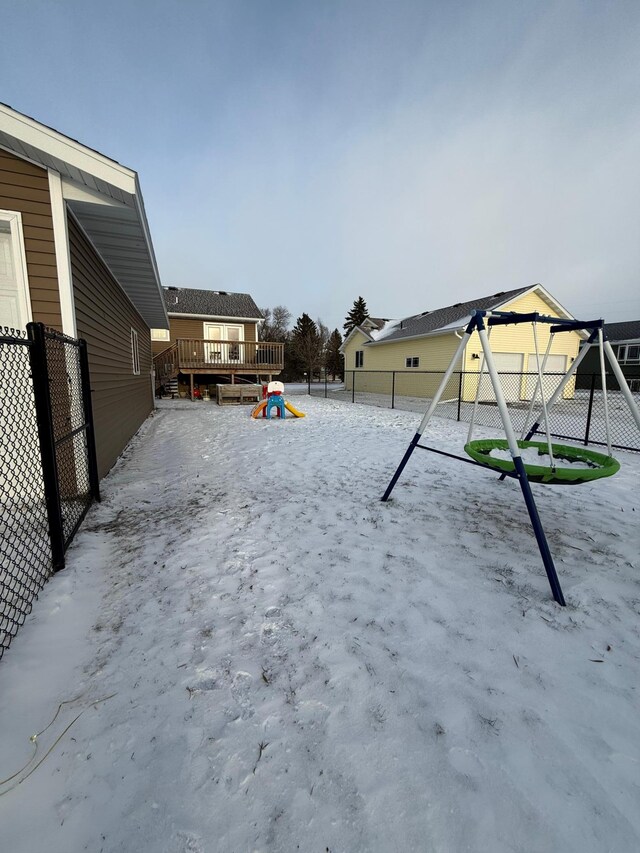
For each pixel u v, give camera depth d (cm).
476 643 177
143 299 791
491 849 100
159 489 412
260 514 334
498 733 133
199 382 1831
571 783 116
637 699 148
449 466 498
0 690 151
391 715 140
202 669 162
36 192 340
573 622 192
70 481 347
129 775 120
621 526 312
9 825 106
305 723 137
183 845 102
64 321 358
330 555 260
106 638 182
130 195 357
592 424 948
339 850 100
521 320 292
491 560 254
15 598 202
